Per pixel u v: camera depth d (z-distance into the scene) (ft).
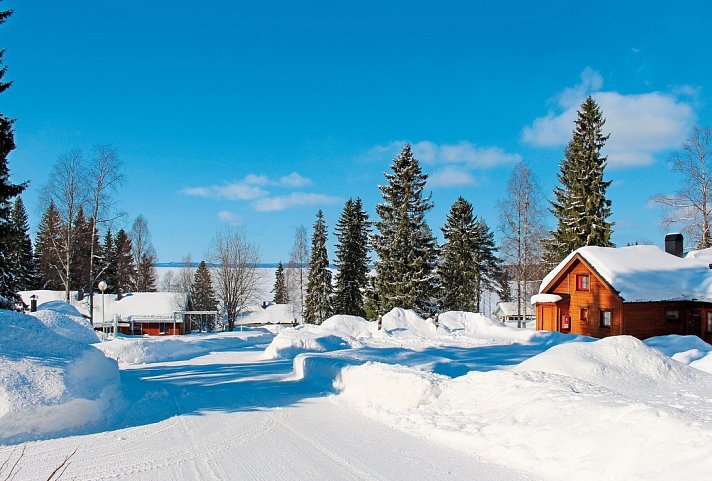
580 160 130.82
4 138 70.90
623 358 36.29
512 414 26.02
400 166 135.54
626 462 18.94
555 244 135.13
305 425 30.53
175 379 52.01
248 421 32.07
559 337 89.71
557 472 20.20
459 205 170.40
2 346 34.55
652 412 20.80
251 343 114.62
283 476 21.38
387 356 56.85
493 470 21.25
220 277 185.98
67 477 21.75
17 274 130.93
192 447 26.27
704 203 100.99
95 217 111.96
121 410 36.01
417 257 133.69
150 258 245.86
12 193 72.38
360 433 28.14
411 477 20.72
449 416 28.91
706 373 37.17
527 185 126.93
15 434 28.37
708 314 92.68
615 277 96.78
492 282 199.82
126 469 22.71
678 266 101.60
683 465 17.40
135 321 171.01
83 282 185.98
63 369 33.91
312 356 51.62
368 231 168.86
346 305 165.78
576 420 22.76
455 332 107.24
